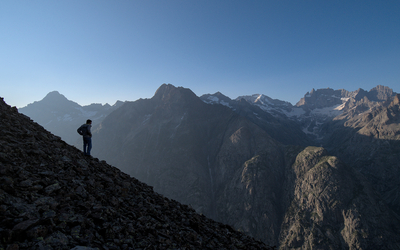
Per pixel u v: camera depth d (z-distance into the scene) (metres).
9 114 12.77
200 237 10.03
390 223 166.25
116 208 8.59
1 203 5.30
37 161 8.87
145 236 7.52
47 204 6.25
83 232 5.92
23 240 4.73
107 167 14.66
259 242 14.05
